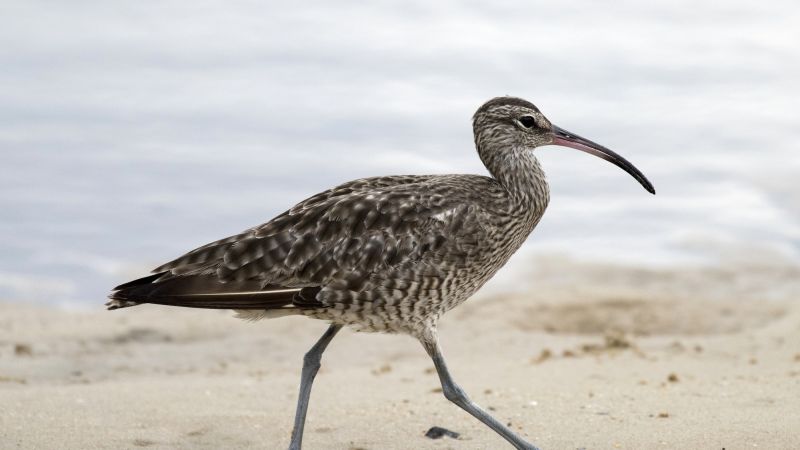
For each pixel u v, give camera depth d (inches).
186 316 624.1
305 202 375.6
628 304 635.5
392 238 363.9
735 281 681.6
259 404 442.9
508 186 393.4
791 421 401.4
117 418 419.5
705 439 385.1
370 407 436.8
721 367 499.2
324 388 473.1
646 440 387.5
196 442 394.9
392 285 363.9
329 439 397.4
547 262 709.9
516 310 626.5
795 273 695.1
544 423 411.2
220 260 362.9
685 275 689.0
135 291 360.5
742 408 421.7
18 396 449.7
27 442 390.6
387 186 380.8
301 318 620.4
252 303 362.0
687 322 613.3
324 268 362.0
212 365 535.5
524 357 537.0
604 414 420.2
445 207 370.9
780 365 501.0
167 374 514.6
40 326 590.9
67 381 495.2
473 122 407.8
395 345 573.6
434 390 463.5
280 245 363.3
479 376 491.5
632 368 498.9
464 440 395.9
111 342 571.2
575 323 617.3
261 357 552.4
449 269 369.4
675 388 456.8
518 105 400.5
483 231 375.2
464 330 592.4
